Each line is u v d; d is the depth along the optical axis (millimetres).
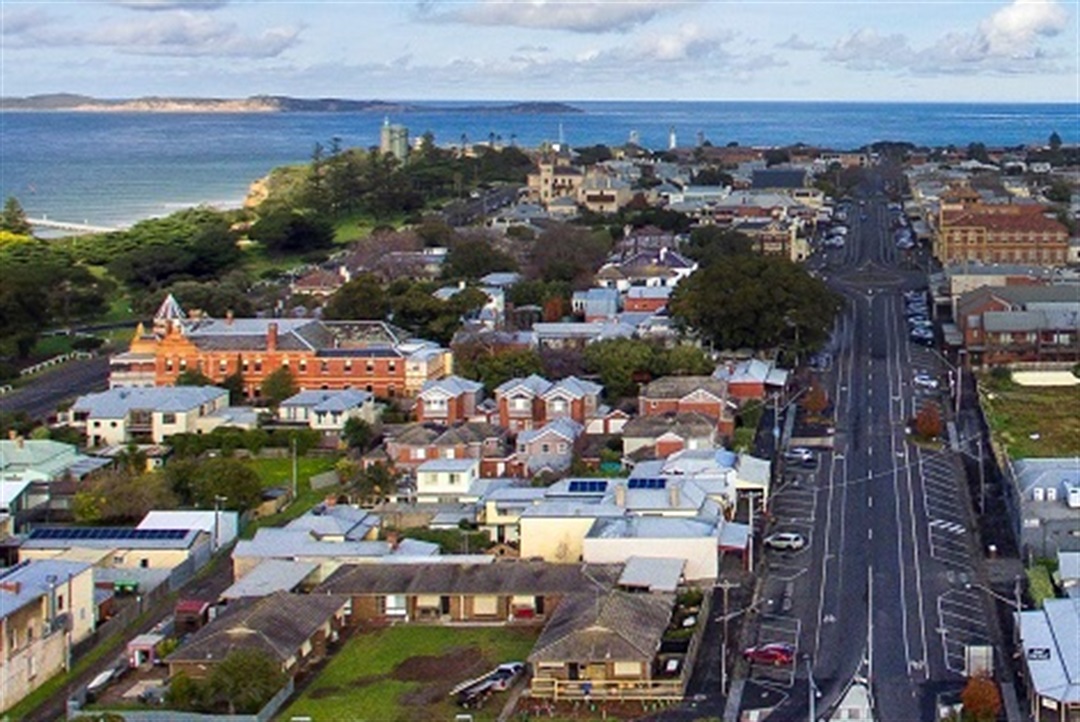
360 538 163875
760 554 160625
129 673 134250
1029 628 129000
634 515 160125
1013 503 167500
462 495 181000
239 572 158000
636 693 124688
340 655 136750
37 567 141250
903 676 127875
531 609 144375
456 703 124438
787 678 128250
